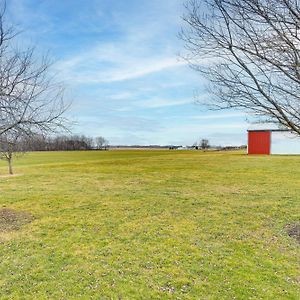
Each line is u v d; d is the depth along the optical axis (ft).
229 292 17.22
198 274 19.49
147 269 20.26
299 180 61.46
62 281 18.58
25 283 18.34
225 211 36.17
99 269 20.24
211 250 23.57
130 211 36.35
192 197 44.91
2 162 140.36
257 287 17.71
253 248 23.97
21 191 51.08
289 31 17.43
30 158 169.89
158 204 40.24
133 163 116.16
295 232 27.71
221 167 91.25
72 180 66.03
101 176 73.31
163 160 131.44
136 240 25.96
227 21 19.02
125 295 16.97
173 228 29.35
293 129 19.97
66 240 25.98
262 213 35.06
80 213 35.50
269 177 66.44
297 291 17.24
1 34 25.50
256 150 168.55
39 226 30.17
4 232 28.07
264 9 17.31
